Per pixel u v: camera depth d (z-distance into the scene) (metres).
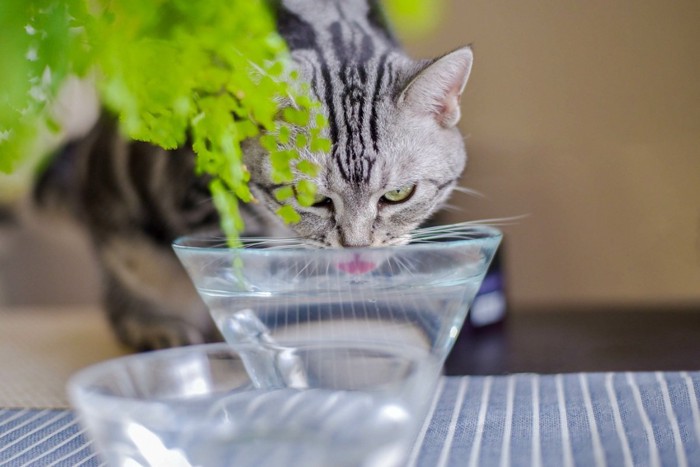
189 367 0.45
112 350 0.75
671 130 0.90
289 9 0.67
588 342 0.73
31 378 0.66
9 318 0.88
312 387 0.45
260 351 0.45
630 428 0.50
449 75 0.65
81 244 1.02
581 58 0.90
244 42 0.43
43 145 0.87
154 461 0.39
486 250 0.50
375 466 0.38
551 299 0.93
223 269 0.49
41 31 0.40
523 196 0.92
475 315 0.77
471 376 0.60
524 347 0.73
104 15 0.40
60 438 0.53
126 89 0.40
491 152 0.92
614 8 0.89
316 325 0.49
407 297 0.49
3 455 0.51
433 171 0.67
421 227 0.70
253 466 0.38
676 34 0.89
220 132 0.45
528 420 0.52
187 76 0.43
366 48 0.68
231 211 0.47
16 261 1.03
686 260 0.91
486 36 0.91
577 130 0.91
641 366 0.66
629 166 0.91
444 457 0.48
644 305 0.86
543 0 0.90
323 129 0.59
